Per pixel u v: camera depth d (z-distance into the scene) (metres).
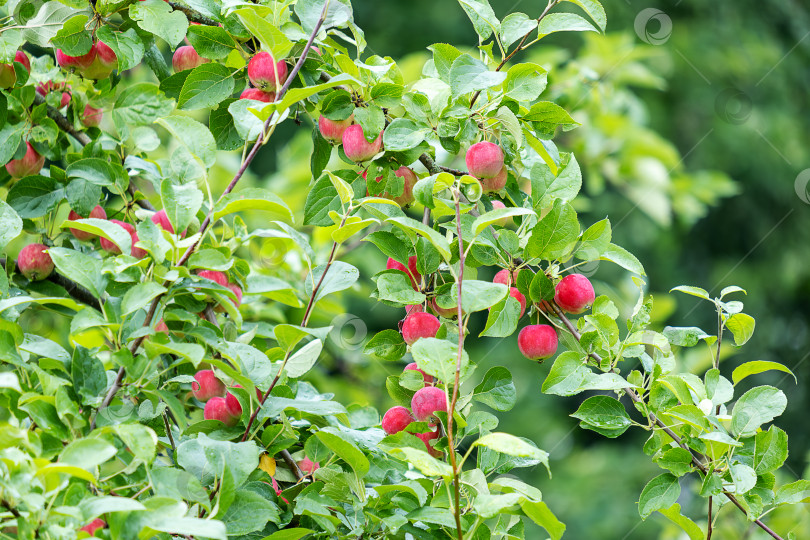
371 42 8.64
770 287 9.67
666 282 9.33
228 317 2.68
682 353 3.59
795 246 9.88
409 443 2.02
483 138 2.42
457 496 1.68
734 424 2.19
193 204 1.99
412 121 2.28
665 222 6.17
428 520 1.82
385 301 2.35
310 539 2.10
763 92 9.86
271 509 1.82
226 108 2.49
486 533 1.92
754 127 9.61
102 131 2.96
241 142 2.54
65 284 2.71
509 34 2.39
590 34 5.89
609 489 8.15
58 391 1.71
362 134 2.31
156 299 1.87
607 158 6.00
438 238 1.81
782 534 3.13
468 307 1.82
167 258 1.95
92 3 2.53
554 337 2.29
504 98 2.32
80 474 1.48
